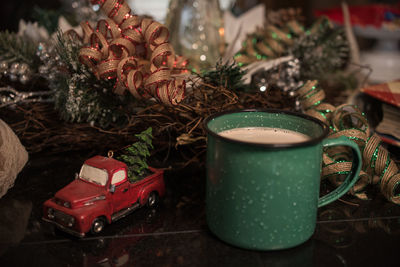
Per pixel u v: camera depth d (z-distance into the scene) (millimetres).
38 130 542
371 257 383
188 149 531
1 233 403
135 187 422
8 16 1104
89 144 526
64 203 387
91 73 493
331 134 472
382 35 795
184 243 396
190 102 497
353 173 403
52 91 535
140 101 510
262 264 373
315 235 408
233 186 363
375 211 444
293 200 362
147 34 467
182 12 648
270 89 539
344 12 726
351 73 712
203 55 637
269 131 420
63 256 380
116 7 475
